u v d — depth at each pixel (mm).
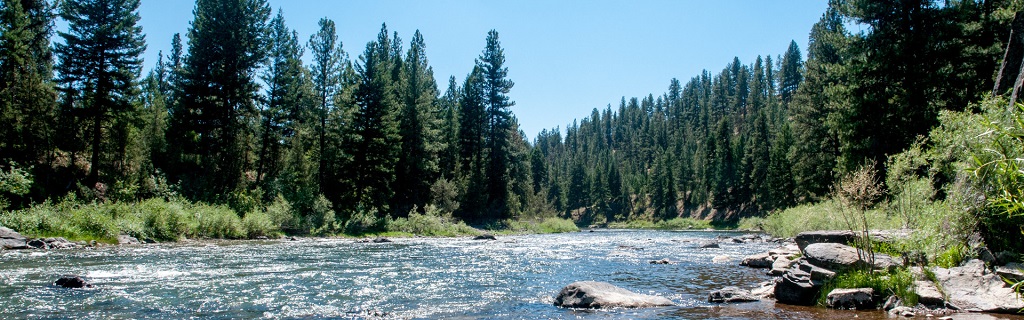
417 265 17562
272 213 35562
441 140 63312
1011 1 21391
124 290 11188
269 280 13203
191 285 12102
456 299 10633
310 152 48562
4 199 26188
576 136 194000
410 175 53375
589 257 21062
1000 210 8250
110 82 38000
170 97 59031
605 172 125312
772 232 34281
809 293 9594
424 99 56219
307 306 9703
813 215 23828
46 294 10398
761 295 10570
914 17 24266
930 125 22875
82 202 29906
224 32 44188
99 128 37562
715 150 99125
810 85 43656
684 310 9109
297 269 15852
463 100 65938
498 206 61312
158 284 12180
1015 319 7098
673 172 109500
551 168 128125
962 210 9062
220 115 43344
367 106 47438
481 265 17656
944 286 8375
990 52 23203
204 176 39469
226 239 30344
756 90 134375
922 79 23719
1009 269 8016
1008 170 5211
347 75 47562
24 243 20641
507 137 65688
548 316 8812
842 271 9523
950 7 23609
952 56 23812
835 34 27875
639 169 142125
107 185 35562
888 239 11016
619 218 115250
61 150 37250
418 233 44719
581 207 126125
